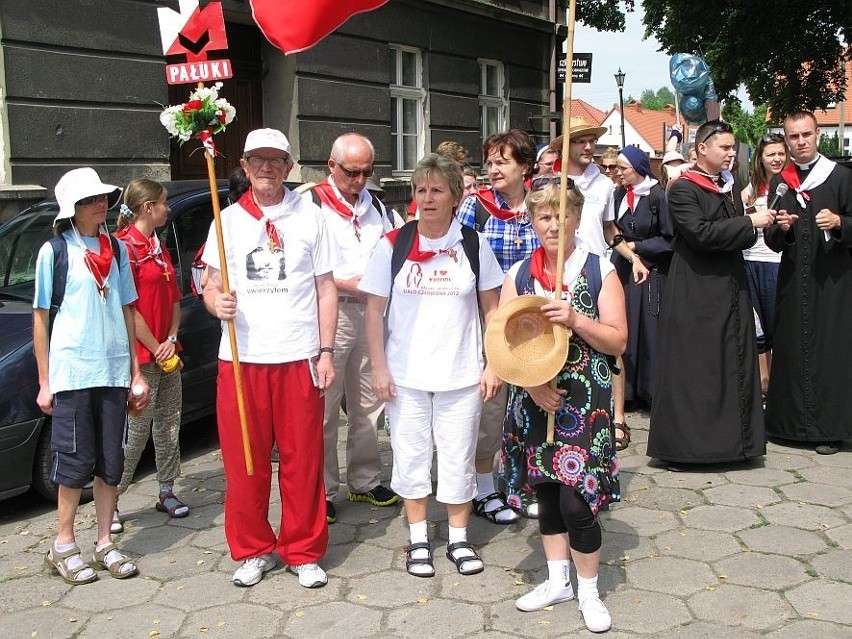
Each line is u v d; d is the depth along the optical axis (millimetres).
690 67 7910
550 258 3590
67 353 3906
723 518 4500
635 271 5969
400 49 13094
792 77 23922
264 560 4031
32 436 4785
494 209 4539
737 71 23391
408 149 13484
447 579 3941
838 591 3693
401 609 3670
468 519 4418
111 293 4023
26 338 4910
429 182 3812
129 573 4035
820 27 22391
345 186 4648
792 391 5559
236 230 3885
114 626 3602
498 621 3547
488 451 4625
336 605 3721
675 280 5203
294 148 11281
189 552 4320
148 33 9383
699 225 4965
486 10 14516
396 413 4000
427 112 13570
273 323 3838
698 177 5082
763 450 5238
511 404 3631
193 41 3816
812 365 5477
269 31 4617
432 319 3914
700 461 5164
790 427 5590
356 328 4656
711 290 5129
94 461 4004
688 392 5168
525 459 3611
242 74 11078
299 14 4555
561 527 3584
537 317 3506
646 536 4312
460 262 3928
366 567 4090
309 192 4734
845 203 5422
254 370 3844
